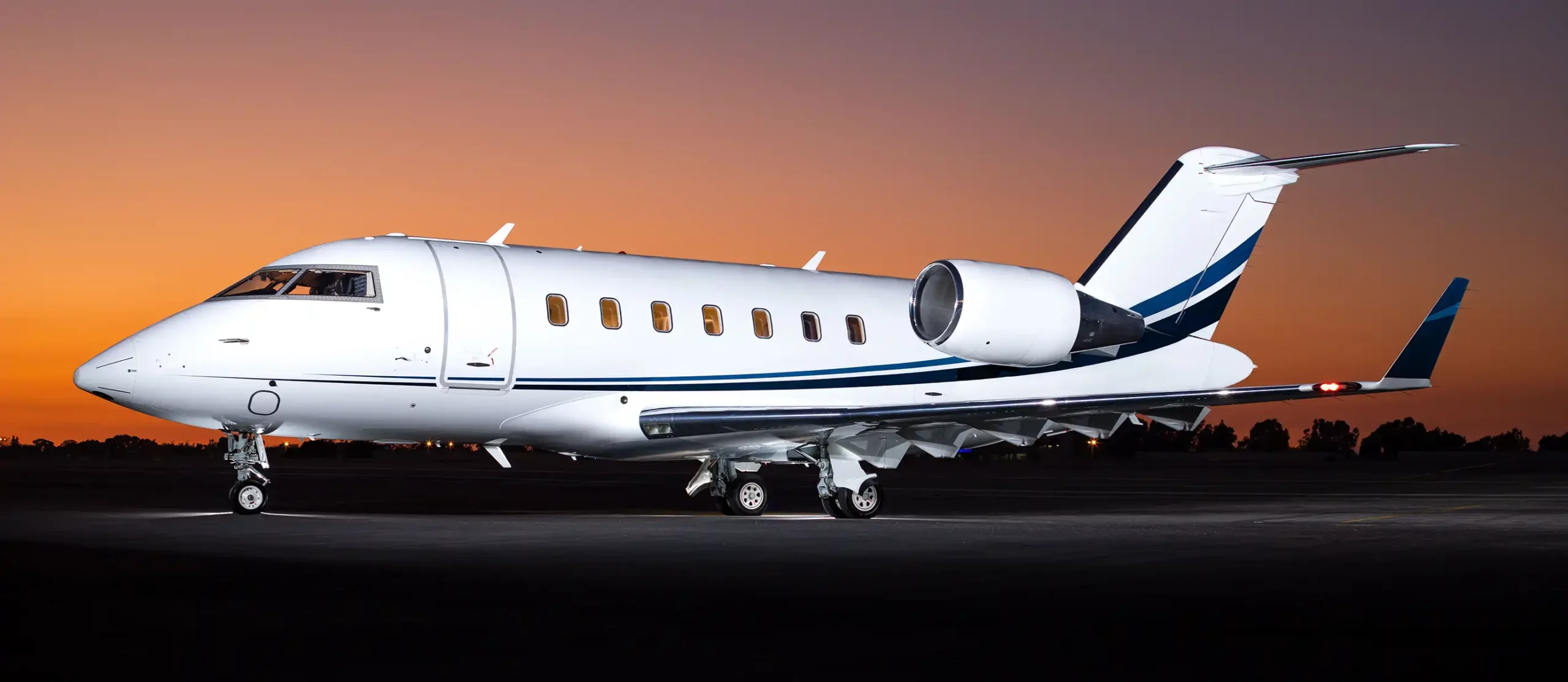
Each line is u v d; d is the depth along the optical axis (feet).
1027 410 60.23
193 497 84.02
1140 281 72.74
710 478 70.33
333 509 72.69
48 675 22.65
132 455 288.10
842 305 73.15
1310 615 30.01
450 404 61.11
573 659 24.22
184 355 57.26
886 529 55.21
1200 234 73.67
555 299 63.52
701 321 67.56
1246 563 41.16
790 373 69.82
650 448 66.08
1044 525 59.11
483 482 124.16
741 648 25.46
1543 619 29.53
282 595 32.40
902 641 26.27
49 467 184.34
